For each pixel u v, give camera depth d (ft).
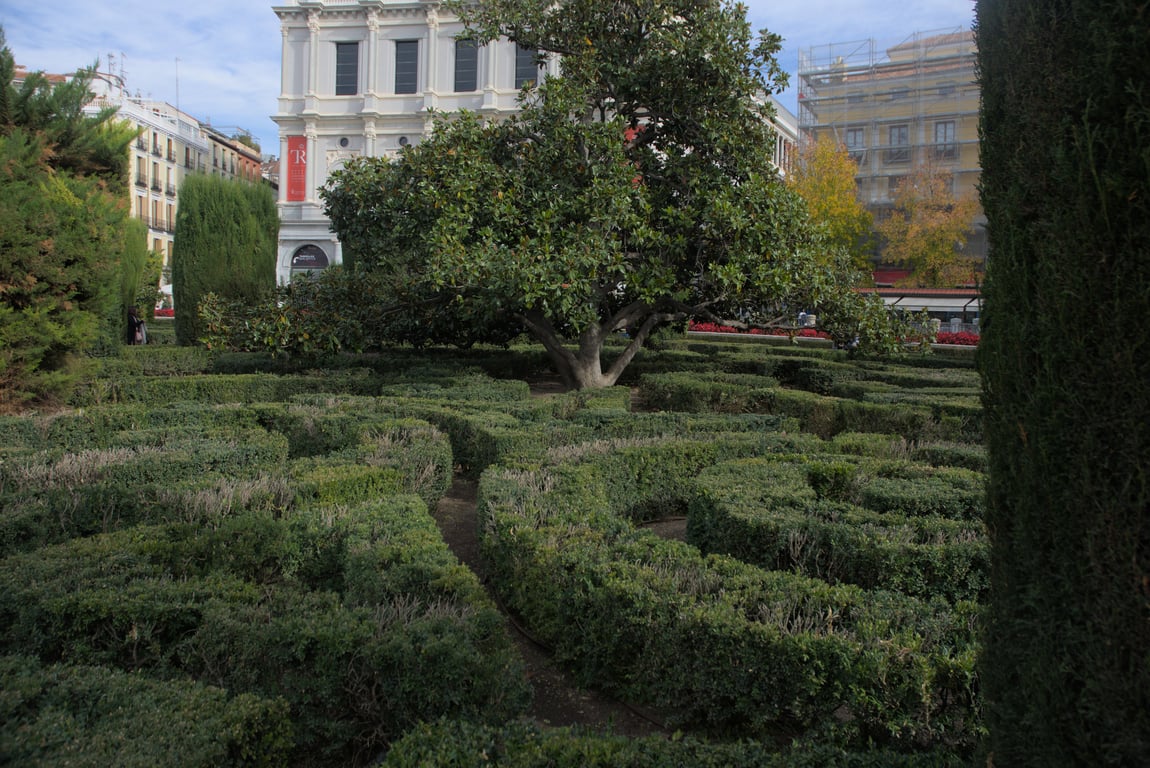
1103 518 6.42
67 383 32.04
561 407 31.83
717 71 38.52
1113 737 6.42
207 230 58.13
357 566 13.53
